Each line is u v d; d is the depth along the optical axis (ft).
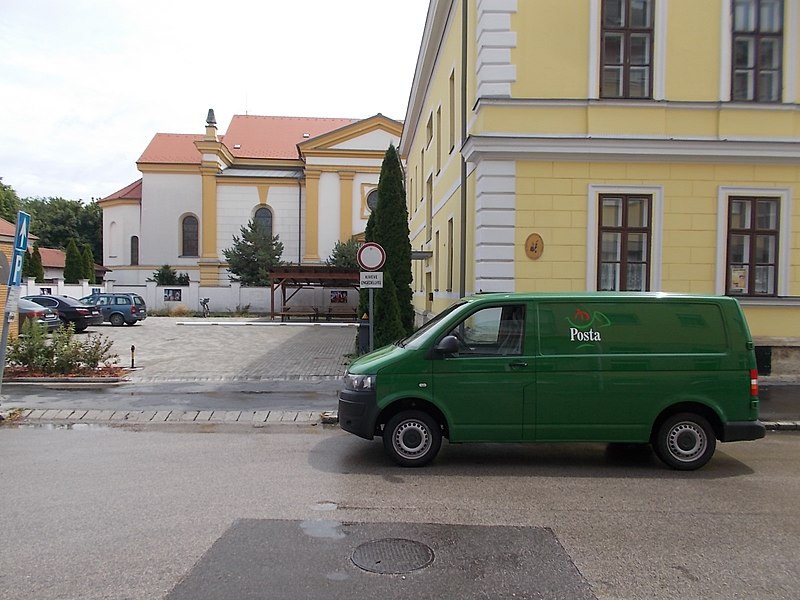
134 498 17.10
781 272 37.50
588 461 21.76
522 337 20.71
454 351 20.33
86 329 85.51
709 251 37.24
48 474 19.54
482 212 36.47
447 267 52.60
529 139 35.65
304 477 19.38
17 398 33.19
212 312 132.57
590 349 20.61
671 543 14.28
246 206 155.74
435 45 60.34
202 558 13.08
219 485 18.42
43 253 189.37
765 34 37.37
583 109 36.19
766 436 26.02
